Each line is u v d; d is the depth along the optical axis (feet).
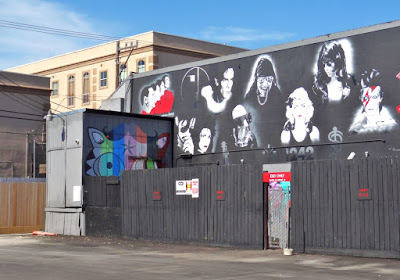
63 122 95.66
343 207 58.49
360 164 57.62
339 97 81.71
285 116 87.71
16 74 171.22
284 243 64.23
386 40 77.36
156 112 107.96
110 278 40.98
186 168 72.90
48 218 96.63
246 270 46.42
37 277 41.57
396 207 54.85
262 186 65.16
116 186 83.71
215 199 69.36
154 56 187.32
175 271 45.42
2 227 96.53
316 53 84.64
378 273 45.32
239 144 93.81
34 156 164.35
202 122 99.71
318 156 83.41
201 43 200.54
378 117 77.51
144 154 99.91
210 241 69.56
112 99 115.14
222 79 97.14
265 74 90.84
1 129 166.81
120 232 82.38
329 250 59.21
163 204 75.56
